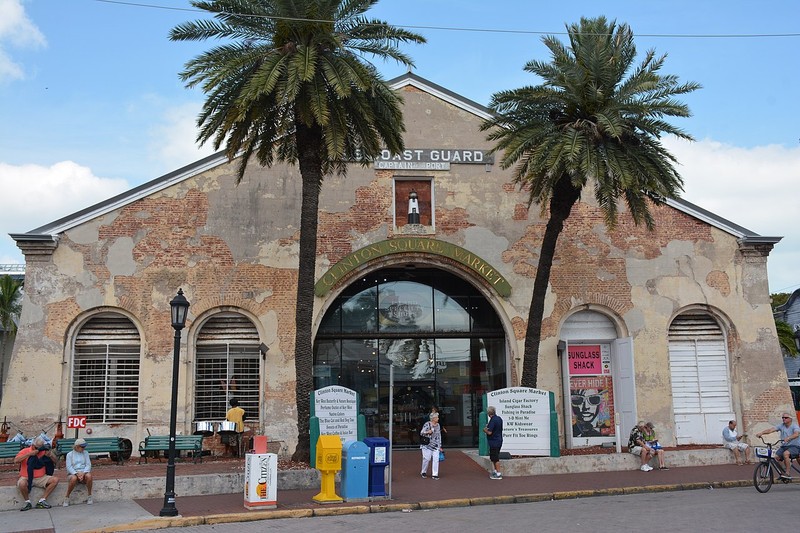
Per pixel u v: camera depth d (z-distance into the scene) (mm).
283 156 22109
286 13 18656
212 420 23516
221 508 15195
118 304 23297
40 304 23109
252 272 23969
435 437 19672
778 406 25156
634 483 18344
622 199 25875
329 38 18891
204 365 23797
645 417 24641
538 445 20734
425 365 26047
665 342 25188
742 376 25219
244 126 19922
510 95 21500
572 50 21953
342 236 24469
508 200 25531
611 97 21234
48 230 23391
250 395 23766
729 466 21344
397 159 25172
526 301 25031
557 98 21266
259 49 19359
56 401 22578
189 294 23594
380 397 25625
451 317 26203
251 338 24000
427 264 25078
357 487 16062
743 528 12000
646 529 12148
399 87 25797
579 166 20219
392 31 19938
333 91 19516
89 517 14352
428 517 14289
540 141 21344
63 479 16453
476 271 24844
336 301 25781
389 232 24688
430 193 25406
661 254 25703
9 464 20641
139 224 23812
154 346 23188
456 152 25531
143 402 22875
